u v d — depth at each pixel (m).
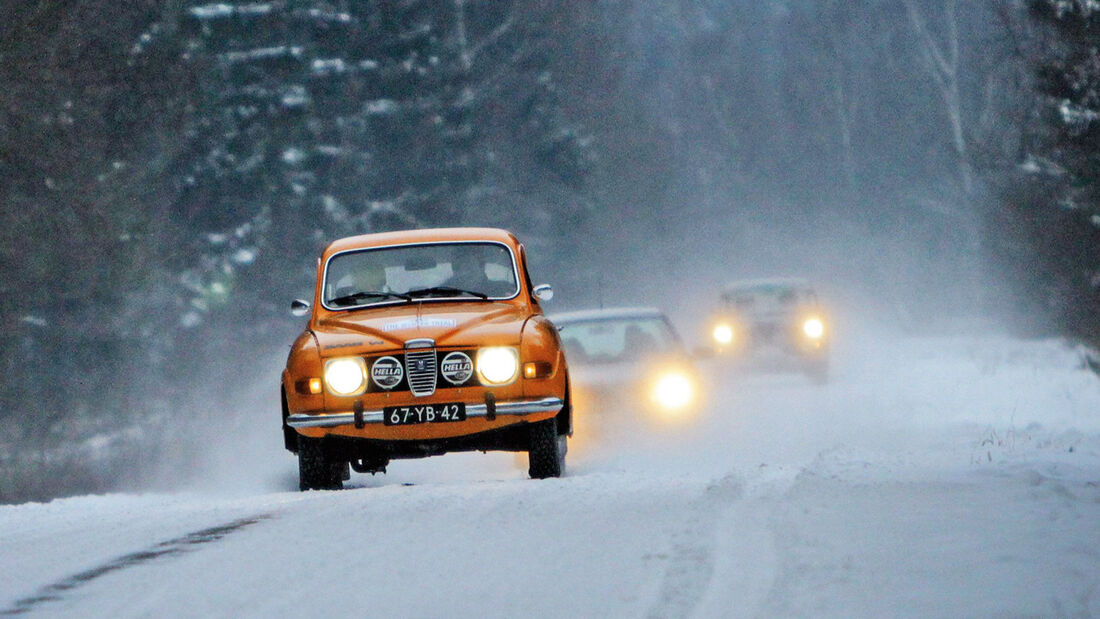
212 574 23.88
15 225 103.81
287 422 43.31
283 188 156.75
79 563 25.73
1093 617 18.84
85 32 109.88
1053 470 36.31
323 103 171.38
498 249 46.47
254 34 158.88
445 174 190.50
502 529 28.06
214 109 150.38
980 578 21.34
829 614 19.39
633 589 21.55
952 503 29.28
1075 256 114.88
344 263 46.41
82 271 109.94
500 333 41.81
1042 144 119.62
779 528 26.67
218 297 139.50
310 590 22.20
